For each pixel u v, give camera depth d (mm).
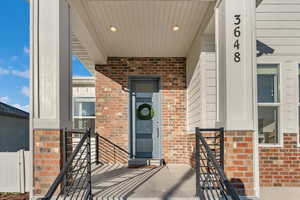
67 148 3070
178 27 4535
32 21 2945
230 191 2055
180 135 6258
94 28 4547
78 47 5461
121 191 3256
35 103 2898
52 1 2963
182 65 6406
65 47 3141
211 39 4504
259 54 4496
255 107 2971
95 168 5363
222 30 3148
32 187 2832
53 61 2934
